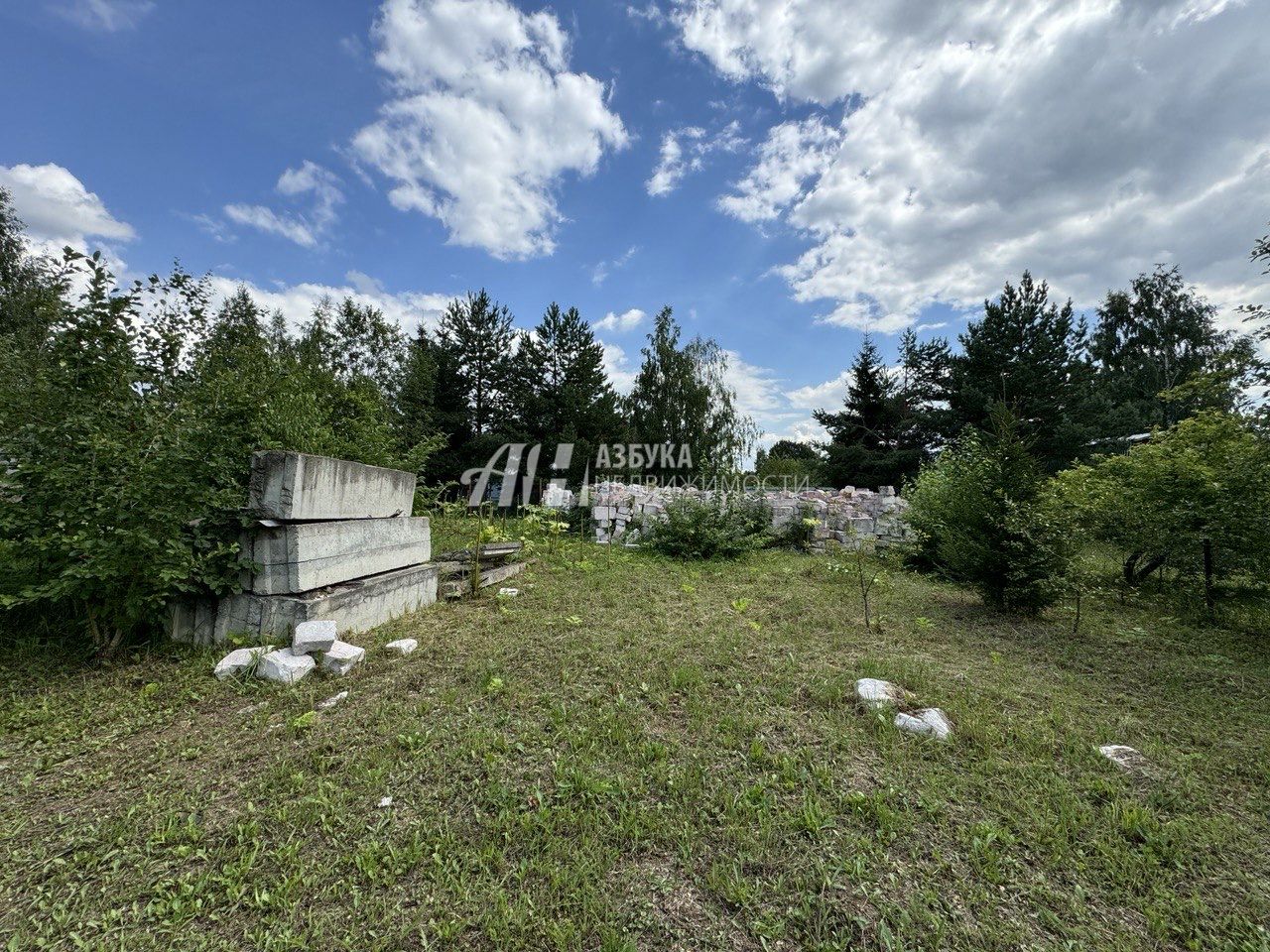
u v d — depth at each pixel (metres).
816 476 23.47
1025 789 2.16
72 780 2.16
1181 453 5.29
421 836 1.83
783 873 1.69
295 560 3.55
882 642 4.16
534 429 21.02
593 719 2.68
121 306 3.46
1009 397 17.00
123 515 3.04
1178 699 3.19
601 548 8.66
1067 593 4.89
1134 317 26.11
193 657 3.38
